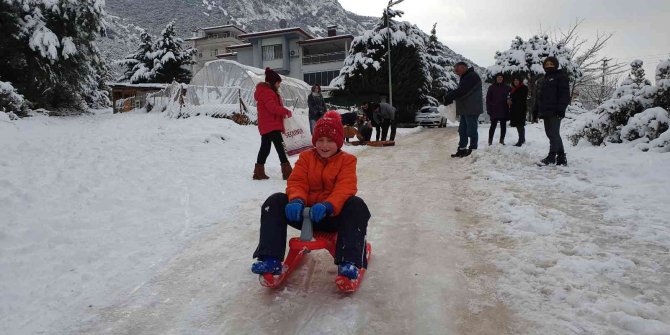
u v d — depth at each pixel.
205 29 71.38
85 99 33.47
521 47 30.42
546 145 9.46
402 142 14.20
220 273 3.36
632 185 5.39
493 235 3.97
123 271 3.43
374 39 33.16
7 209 4.84
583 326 2.38
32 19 21.42
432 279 3.11
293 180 3.16
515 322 2.49
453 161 8.50
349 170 3.09
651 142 7.48
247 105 18.95
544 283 2.92
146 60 47.66
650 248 3.45
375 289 2.99
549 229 3.99
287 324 2.58
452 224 4.38
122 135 11.26
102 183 6.25
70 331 2.58
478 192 5.63
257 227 4.50
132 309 2.83
